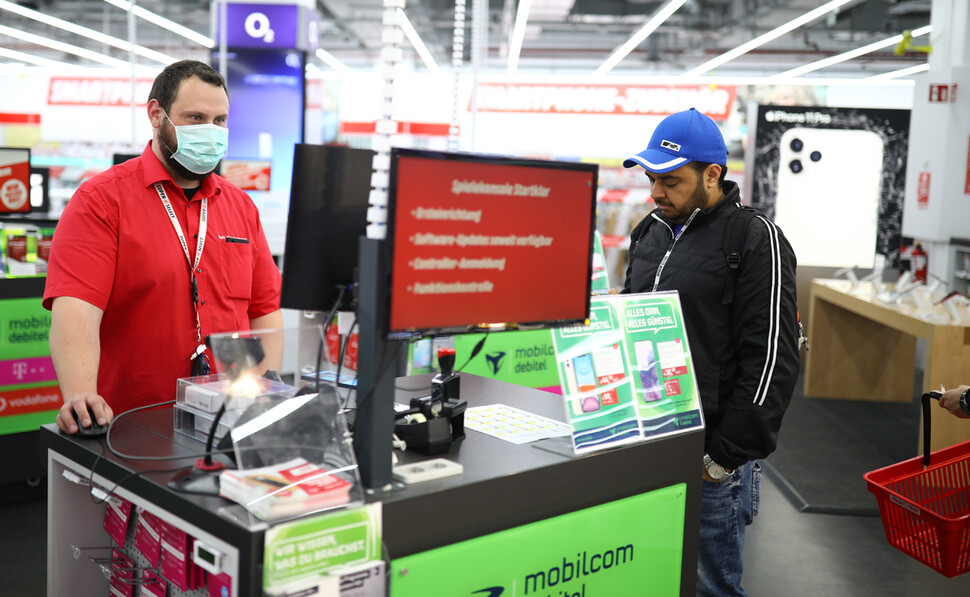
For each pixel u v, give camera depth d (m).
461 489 1.42
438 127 8.88
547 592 1.56
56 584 1.69
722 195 2.28
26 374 3.91
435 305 1.37
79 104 10.62
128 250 2.04
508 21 11.88
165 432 1.67
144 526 1.61
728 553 2.23
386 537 1.32
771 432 2.10
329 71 16.14
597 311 1.70
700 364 2.19
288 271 1.67
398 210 1.30
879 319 5.27
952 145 7.36
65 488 1.68
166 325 2.10
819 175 7.08
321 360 1.45
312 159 1.63
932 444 4.46
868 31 11.69
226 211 2.25
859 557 3.60
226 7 6.22
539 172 1.47
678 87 8.71
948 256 7.46
